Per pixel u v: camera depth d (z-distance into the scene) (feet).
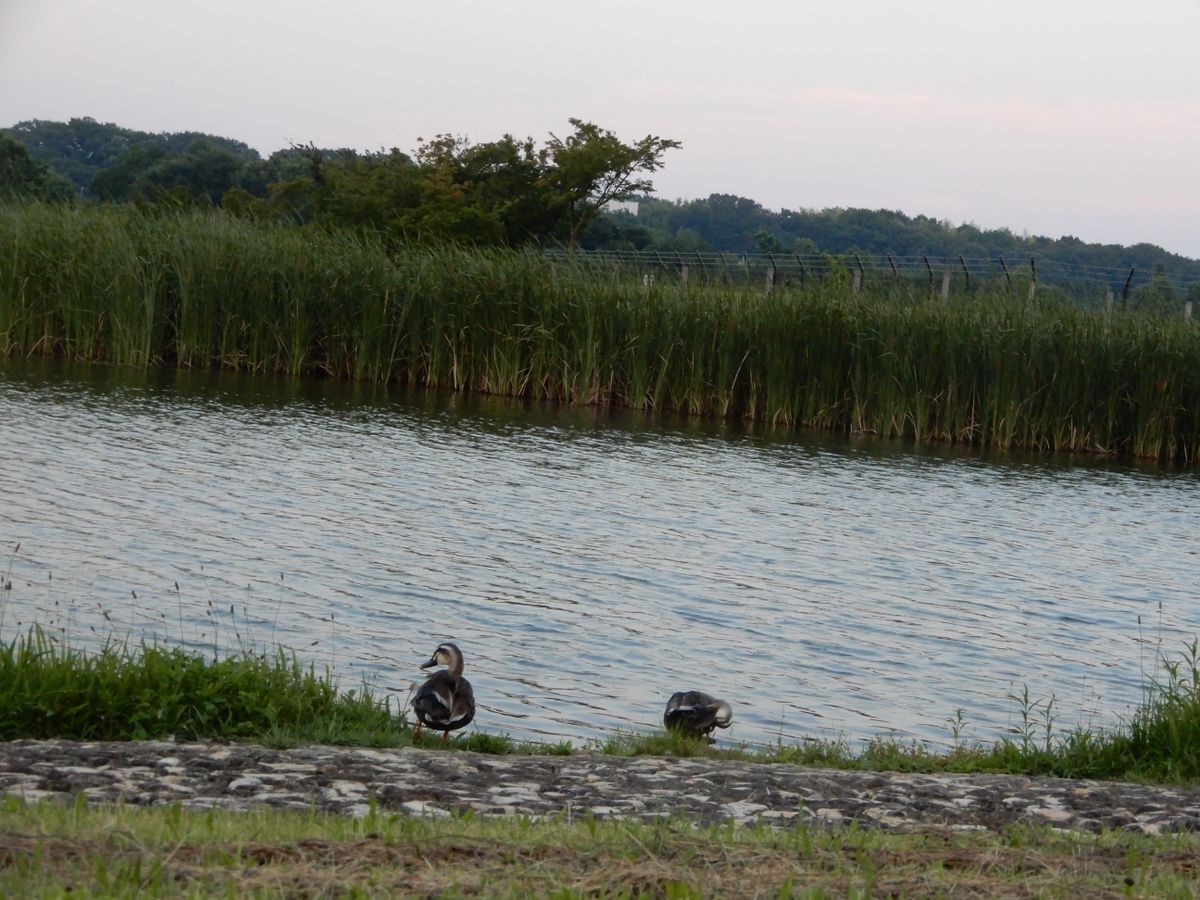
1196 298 190.29
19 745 39.50
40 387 144.87
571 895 24.66
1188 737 47.85
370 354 175.83
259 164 387.34
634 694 59.11
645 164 265.54
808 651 68.39
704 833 31.12
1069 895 26.94
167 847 26.94
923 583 85.25
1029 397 157.28
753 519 102.17
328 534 85.81
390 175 253.85
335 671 58.95
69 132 549.13
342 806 34.32
